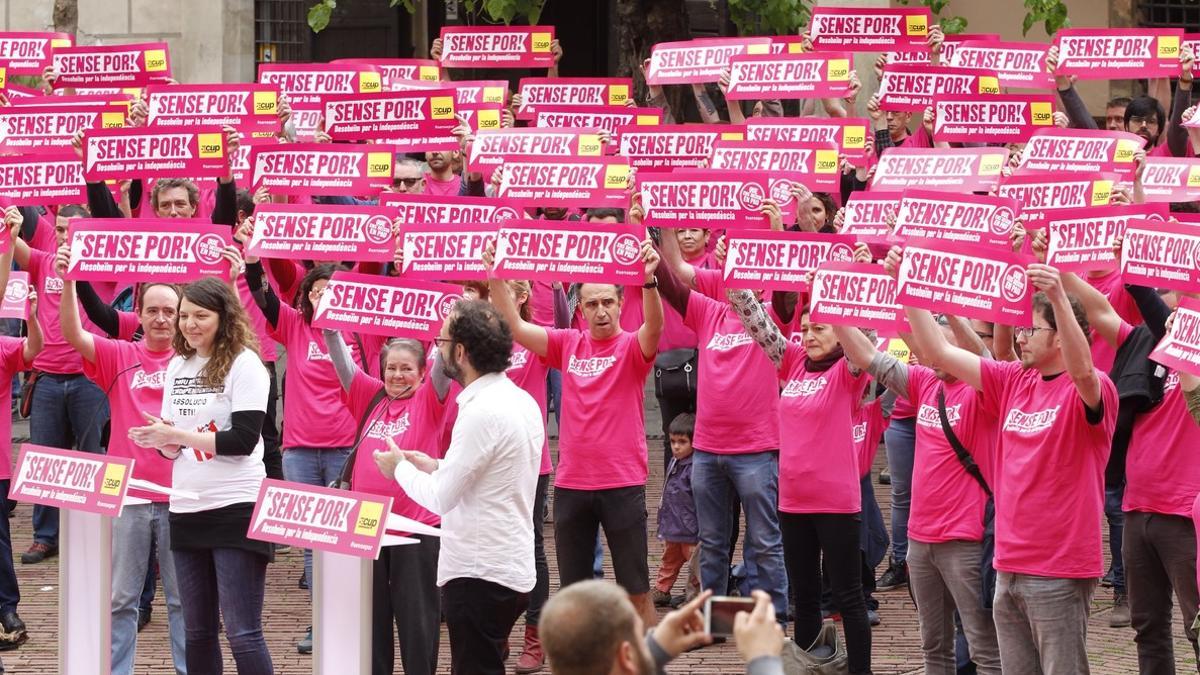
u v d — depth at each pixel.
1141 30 13.23
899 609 11.55
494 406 8.00
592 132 12.41
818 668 9.34
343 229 10.74
